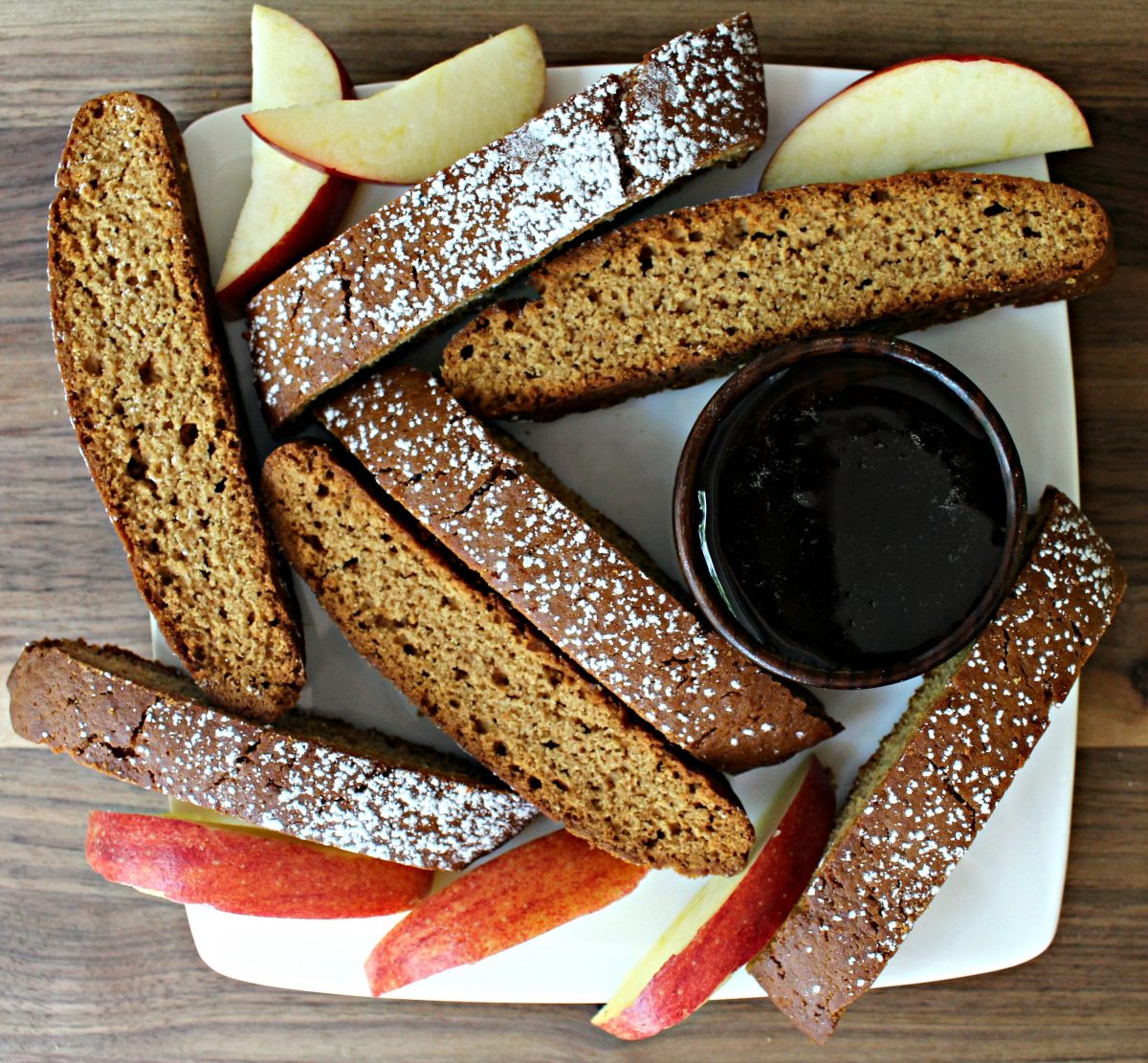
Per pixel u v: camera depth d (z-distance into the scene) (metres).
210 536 0.41
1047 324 0.42
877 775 0.42
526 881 0.42
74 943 0.45
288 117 0.41
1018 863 0.43
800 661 0.39
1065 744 0.42
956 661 0.41
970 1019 0.44
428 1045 0.45
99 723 0.41
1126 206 0.43
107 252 0.41
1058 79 0.43
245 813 0.41
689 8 0.43
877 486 0.39
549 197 0.40
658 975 0.41
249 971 0.43
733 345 0.41
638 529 0.43
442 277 0.40
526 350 0.41
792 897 0.41
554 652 0.41
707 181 0.42
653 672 0.40
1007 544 0.38
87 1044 0.45
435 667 0.42
